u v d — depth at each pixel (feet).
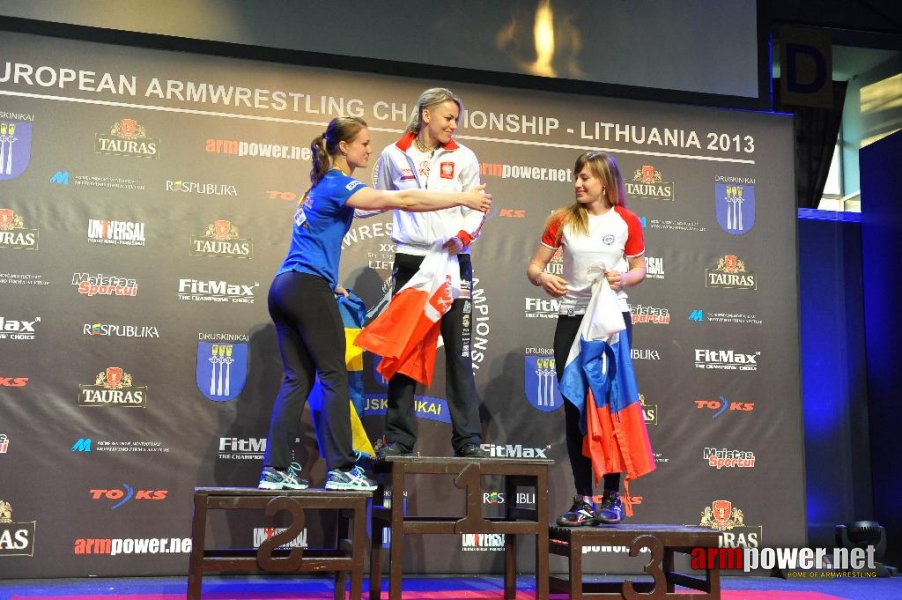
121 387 12.91
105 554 12.62
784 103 17.20
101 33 13.44
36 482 12.51
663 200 14.99
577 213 11.55
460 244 11.06
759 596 12.54
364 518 10.14
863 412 16.58
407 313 10.86
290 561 9.90
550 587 11.00
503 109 14.61
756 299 15.08
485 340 14.12
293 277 10.50
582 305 11.41
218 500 9.78
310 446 13.34
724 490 14.51
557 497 14.02
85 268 12.99
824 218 17.06
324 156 10.92
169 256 13.28
